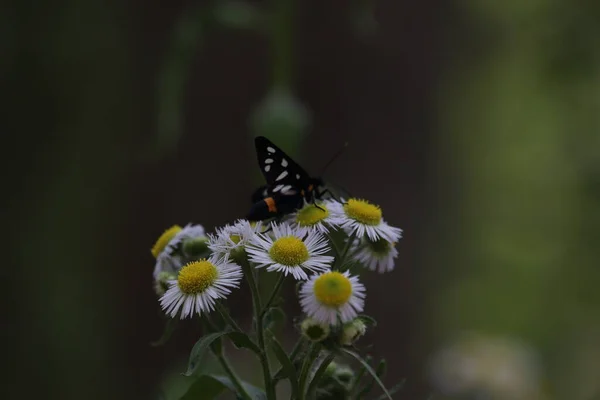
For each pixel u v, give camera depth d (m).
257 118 0.70
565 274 1.75
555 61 1.51
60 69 1.05
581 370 1.41
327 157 1.19
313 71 1.14
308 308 0.55
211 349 0.57
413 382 1.27
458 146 1.74
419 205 1.27
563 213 1.83
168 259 0.59
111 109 1.07
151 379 1.09
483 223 1.87
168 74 0.70
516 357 1.03
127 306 1.10
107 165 1.08
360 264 0.59
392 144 1.22
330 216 0.57
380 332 1.27
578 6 1.45
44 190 1.07
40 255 1.06
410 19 1.19
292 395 0.55
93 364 1.08
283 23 0.70
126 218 1.10
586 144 1.76
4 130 1.04
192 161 1.11
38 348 1.05
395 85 1.19
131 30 1.04
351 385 0.56
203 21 0.70
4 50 1.02
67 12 1.03
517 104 1.94
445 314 1.44
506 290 1.73
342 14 1.11
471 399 0.99
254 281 0.56
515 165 2.04
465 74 1.68
